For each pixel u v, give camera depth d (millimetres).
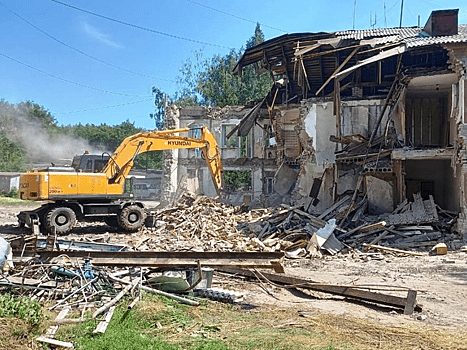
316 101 21891
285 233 17234
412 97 22547
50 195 18656
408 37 20062
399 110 20344
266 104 27000
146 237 18812
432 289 10406
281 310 8453
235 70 26047
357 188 19391
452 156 18094
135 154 21031
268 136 31203
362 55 21250
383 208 19578
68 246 11727
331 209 19188
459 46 17516
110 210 20031
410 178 23469
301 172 22406
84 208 19672
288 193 26719
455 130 17969
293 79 24859
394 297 8688
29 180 18875
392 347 6539
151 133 21594
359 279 11531
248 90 54906
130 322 7188
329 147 21531
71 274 9016
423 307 8844
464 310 8664
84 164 20453
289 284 10383
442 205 23094
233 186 40750
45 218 18500
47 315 7121
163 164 32219
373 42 19703
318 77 23844
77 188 19266
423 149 18391
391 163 19047
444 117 22406
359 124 21141
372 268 13023
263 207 23562
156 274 10008
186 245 16578
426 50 19344
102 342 6246
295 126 25688
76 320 6941
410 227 16766
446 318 8125
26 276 9305
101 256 9695
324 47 21391
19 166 55906
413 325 7660
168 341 6578
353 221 17719
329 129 21578
